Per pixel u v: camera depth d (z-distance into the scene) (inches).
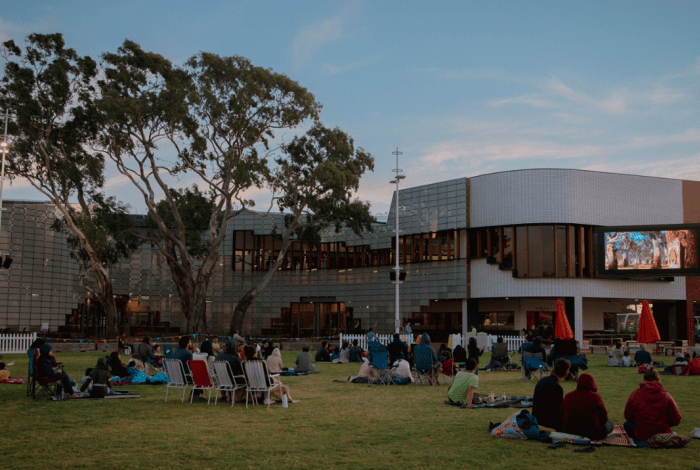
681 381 724.7
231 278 2230.6
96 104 1438.2
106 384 569.9
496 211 1724.9
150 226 1871.3
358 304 2060.8
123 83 1476.4
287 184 1628.9
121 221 1608.0
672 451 328.2
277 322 2192.4
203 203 1737.2
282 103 1604.3
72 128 1536.7
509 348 1515.7
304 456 317.4
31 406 506.0
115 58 1486.2
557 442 343.3
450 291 1812.3
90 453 323.9
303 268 2180.1
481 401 519.5
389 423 422.3
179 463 301.6
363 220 1729.8
